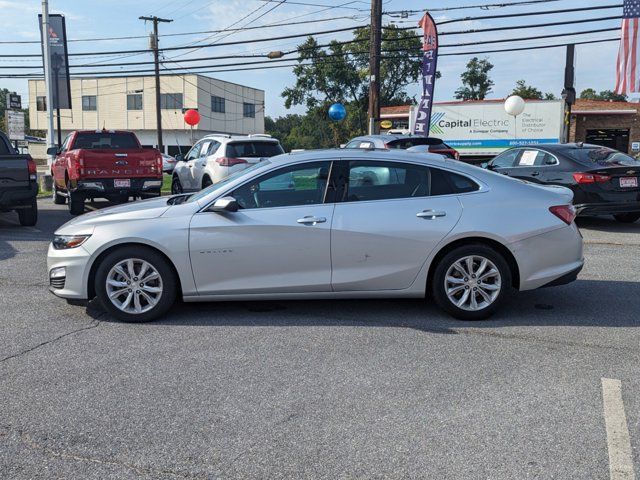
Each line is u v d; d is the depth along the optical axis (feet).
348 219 18.94
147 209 19.65
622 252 31.32
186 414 13.01
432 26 61.87
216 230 18.84
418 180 19.52
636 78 62.54
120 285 19.15
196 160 50.06
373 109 69.82
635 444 11.74
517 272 19.43
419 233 18.89
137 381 14.73
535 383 14.60
